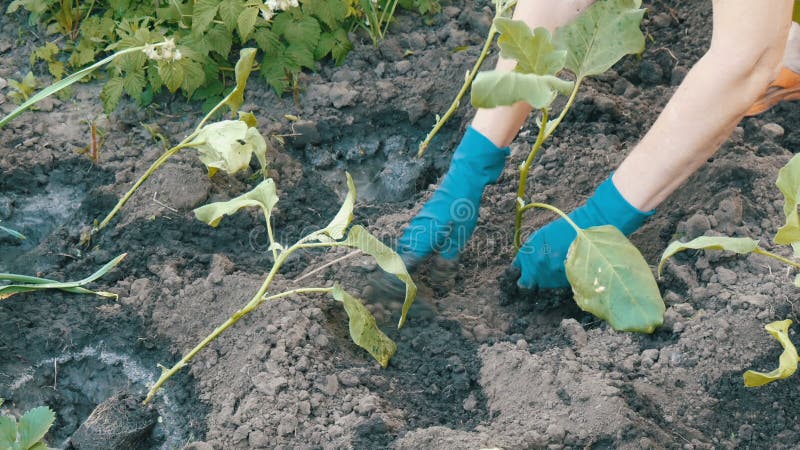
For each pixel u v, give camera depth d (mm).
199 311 2258
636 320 2104
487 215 2412
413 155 2533
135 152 2492
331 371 2195
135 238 2357
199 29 2514
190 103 2568
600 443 2098
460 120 2553
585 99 2508
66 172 2463
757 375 2033
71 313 2270
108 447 2143
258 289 2268
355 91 2564
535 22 2176
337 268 2324
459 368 2207
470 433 2109
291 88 2580
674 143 2113
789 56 2373
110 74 2570
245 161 2227
